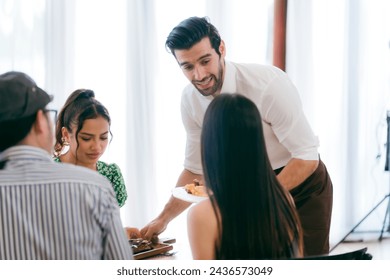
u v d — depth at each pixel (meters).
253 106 1.16
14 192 1.02
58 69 3.35
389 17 3.69
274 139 1.93
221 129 1.13
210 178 1.17
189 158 2.09
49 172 1.04
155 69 3.44
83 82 3.42
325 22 3.60
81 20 3.39
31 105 1.04
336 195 3.72
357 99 3.70
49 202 1.03
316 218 1.96
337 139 3.69
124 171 3.49
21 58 3.32
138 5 3.36
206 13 3.45
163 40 3.45
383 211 3.82
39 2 3.32
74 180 1.05
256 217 1.15
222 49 1.79
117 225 1.10
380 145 3.76
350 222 3.79
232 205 1.15
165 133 3.50
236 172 1.14
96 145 1.91
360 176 3.78
